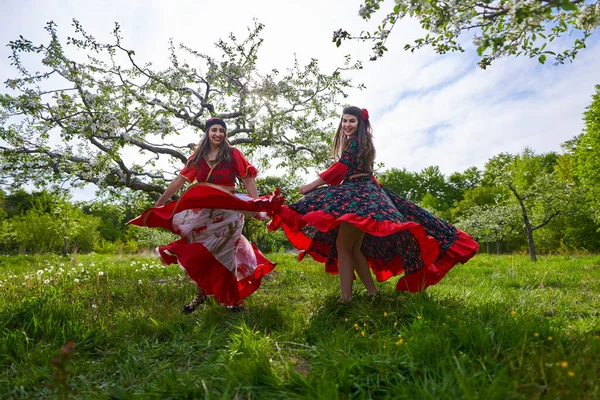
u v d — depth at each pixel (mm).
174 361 2389
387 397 1689
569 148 32594
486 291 4012
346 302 3393
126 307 3758
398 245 3836
